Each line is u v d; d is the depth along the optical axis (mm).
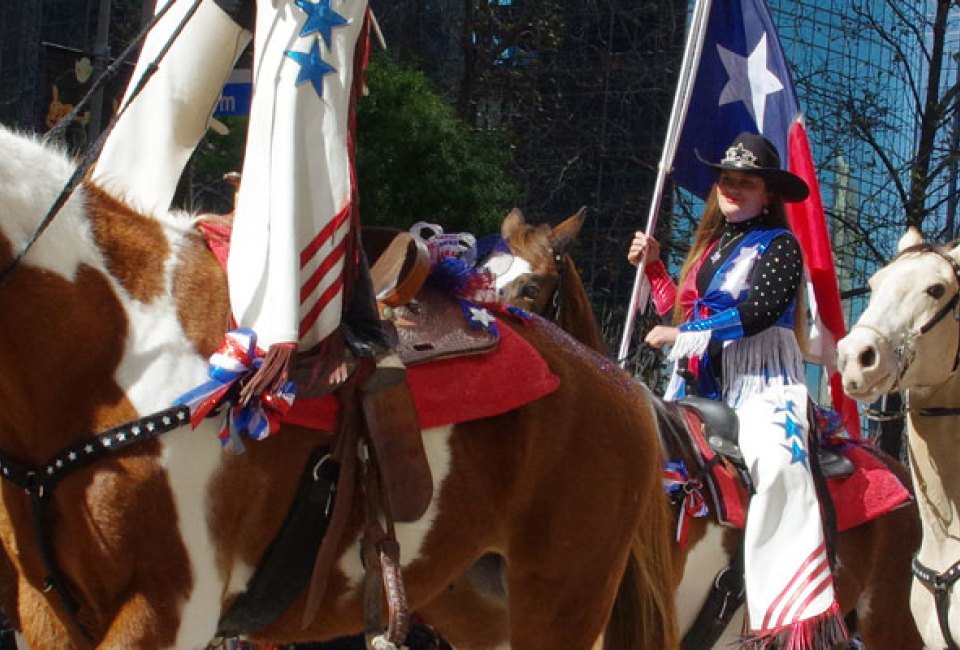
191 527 3654
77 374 3627
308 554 3955
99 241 3748
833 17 20094
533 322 4812
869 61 19453
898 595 6551
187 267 3863
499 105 18281
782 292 5895
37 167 3695
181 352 3709
